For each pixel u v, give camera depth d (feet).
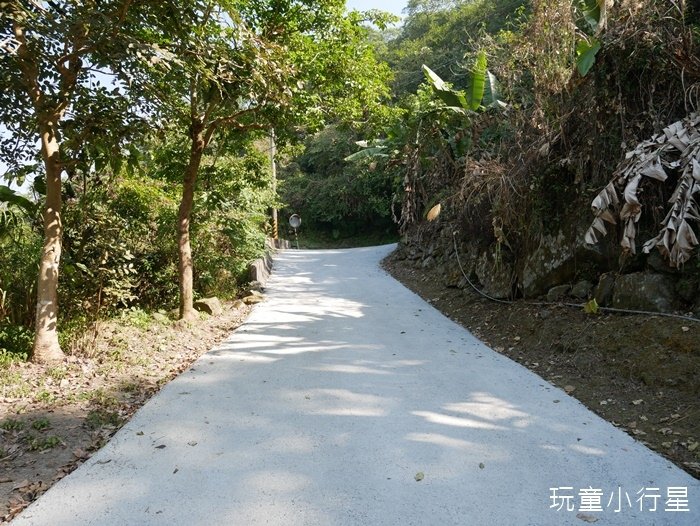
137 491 9.60
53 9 15.92
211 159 34.73
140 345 20.67
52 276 17.76
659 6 18.56
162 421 13.06
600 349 16.88
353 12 26.23
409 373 17.06
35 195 24.50
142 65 17.07
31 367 16.79
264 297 33.83
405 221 32.73
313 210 100.78
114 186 26.55
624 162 17.54
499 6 64.59
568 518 8.63
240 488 9.65
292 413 13.53
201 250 33.83
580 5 22.97
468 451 11.11
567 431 12.13
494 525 8.44
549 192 22.88
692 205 15.21
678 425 12.21
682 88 18.28
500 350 20.29
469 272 30.71
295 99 23.03
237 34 18.54
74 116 17.21
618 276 18.93
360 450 11.21
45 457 11.25
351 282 40.22
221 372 17.56
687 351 14.43
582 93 20.88
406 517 8.66
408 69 77.30
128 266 23.68
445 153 28.66
